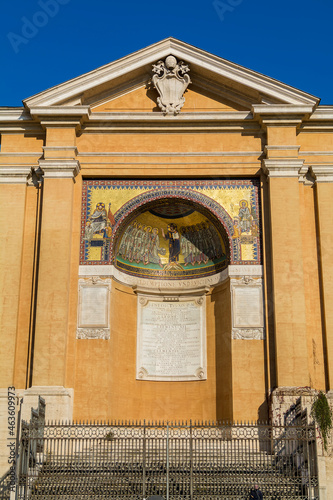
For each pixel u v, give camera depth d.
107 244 26.53
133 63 27.50
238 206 26.95
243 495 18.62
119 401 26.11
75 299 25.80
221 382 26.42
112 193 27.22
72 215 26.62
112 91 27.92
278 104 26.91
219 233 27.50
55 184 26.56
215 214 26.83
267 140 27.09
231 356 25.31
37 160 27.45
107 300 25.89
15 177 27.16
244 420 24.47
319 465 18.80
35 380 24.25
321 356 25.22
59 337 24.75
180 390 27.22
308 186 27.28
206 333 27.52
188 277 28.44
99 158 27.28
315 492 18.62
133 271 28.16
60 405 23.80
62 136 27.06
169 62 27.47
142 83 28.09
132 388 26.91
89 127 27.50
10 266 26.14
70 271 26.02
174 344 27.88
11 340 25.22
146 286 28.17
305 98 26.88
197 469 19.94
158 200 27.16
